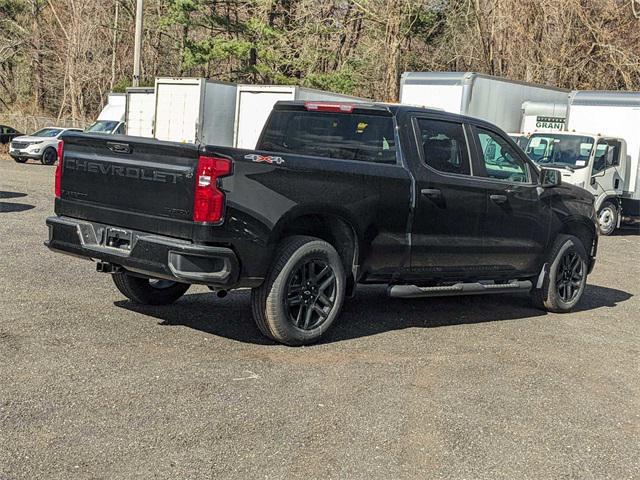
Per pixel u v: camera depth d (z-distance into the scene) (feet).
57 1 165.89
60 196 21.50
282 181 19.81
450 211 23.91
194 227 18.67
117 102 94.84
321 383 18.26
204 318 23.29
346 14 106.73
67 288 25.68
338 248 22.22
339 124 24.20
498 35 96.78
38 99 180.86
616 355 23.25
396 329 24.06
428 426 16.25
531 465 14.80
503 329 25.36
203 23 119.75
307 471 13.73
